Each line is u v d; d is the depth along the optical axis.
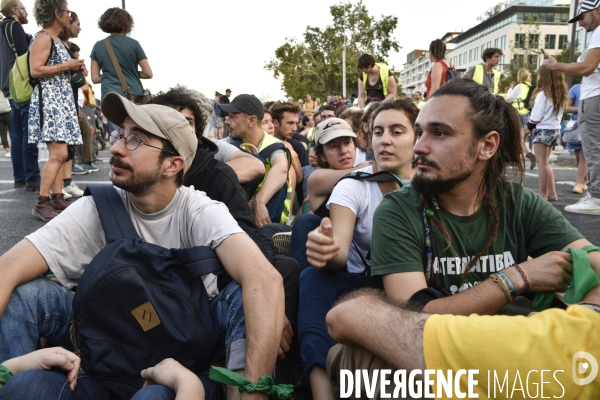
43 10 4.93
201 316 1.75
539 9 92.50
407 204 1.84
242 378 1.64
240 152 3.63
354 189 2.33
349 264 2.41
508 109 1.78
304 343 1.89
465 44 123.62
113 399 1.74
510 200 1.87
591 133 5.26
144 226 1.91
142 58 6.27
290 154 4.23
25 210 5.16
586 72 4.99
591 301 1.35
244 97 4.30
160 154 1.81
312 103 22.28
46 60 4.79
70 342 1.90
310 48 58.06
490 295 1.58
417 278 1.76
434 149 1.72
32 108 4.83
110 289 1.65
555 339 1.10
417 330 1.22
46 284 1.82
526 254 1.91
